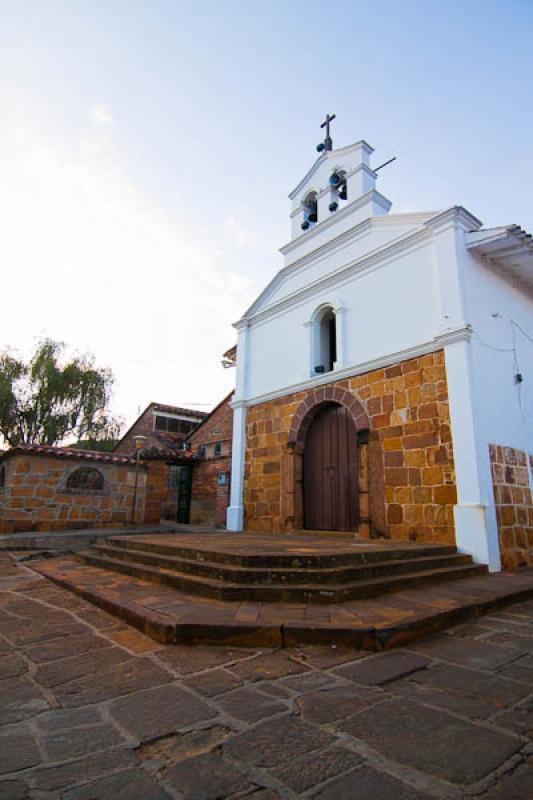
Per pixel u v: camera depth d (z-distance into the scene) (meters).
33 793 1.62
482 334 7.45
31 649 3.21
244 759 1.85
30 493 10.69
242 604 4.00
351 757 1.86
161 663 2.94
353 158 10.54
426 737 2.03
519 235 7.31
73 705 2.35
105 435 20.58
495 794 1.63
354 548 5.66
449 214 7.66
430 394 7.45
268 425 10.72
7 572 6.44
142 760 1.85
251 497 10.69
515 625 3.87
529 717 2.22
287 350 10.76
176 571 5.17
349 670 2.82
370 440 8.17
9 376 18.67
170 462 14.70
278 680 2.66
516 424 7.62
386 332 8.47
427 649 3.24
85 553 7.40
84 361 20.47
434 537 6.91
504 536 6.58
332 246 10.19
